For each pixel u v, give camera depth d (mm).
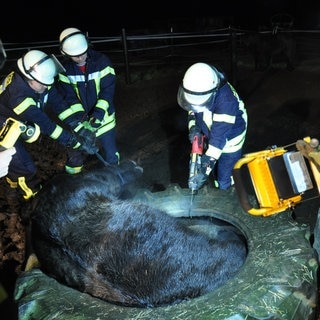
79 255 2529
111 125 4711
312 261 2311
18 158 4309
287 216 2686
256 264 2342
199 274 2496
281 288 2164
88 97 4480
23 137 3893
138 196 3309
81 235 2611
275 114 6719
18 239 4176
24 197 4613
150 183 5184
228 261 2572
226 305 2100
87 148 4258
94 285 2475
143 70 9570
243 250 2668
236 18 14938
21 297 2402
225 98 3312
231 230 2986
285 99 7250
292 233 2516
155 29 12539
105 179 3424
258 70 9008
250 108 7133
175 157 5695
